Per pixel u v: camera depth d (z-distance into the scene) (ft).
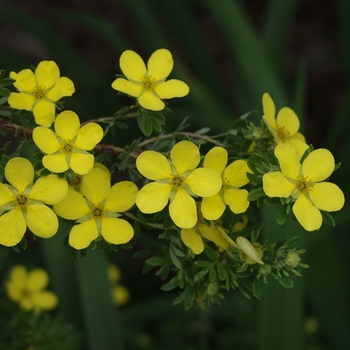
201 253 2.07
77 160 2.00
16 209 1.99
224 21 2.70
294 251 2.03
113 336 2.49
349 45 3.21
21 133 2.10
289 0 2.98
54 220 1.99
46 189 1.99
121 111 2.08
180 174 2.01
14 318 2.42
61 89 2.09
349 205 2.68
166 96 2.09
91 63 4.03
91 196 2.02
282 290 2.40
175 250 2.04
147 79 2.09
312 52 4.11
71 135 2.01
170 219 2.03
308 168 2.01
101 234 2.02
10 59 2.98
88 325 2.48
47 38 3.05
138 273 3.21
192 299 2.07
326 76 4.00
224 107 3.14
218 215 2.01
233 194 2.03
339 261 2.70
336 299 2.60
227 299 2.83
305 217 2.00
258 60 2.65
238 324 2.79
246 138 2.07
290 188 2.00
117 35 3.16
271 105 2.11
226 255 2.06
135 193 2.03
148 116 2.08
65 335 2.46
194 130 2.85
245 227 2.10
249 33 2.68
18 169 1.99
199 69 3.35
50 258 2.56
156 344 2.86
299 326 2.40
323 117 3.86
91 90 3.08
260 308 2.40
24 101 2.07
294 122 2.13
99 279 2.49
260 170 2.00
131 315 2.83
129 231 2.02
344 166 2.77
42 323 2.47
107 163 2.41
